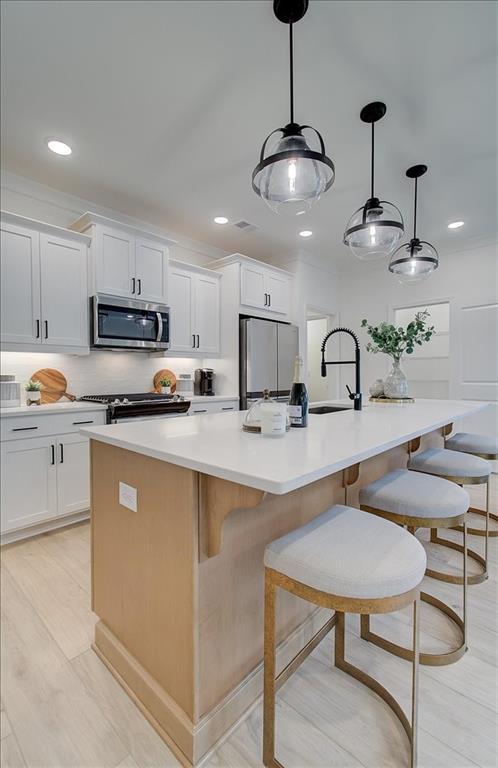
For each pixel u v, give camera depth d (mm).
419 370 5586
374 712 1189
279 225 3750
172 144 2420
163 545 1130
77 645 1490
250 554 1201
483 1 1495
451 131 2305
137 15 1550
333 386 5352
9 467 2330
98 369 3387
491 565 2094
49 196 2979
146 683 1188
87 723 1154
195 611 1032
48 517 2496
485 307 4148
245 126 2248
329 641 1517
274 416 1285
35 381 2896
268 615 1002
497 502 3043
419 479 1570
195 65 1804
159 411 3158
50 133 2301
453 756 1045
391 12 1541
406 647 1459
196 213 3447
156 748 1081
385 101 2051
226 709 1119
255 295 4188
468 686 1281
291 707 1206
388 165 2678
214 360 4270
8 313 2512
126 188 2975
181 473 1056
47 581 1954
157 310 3367
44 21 1572
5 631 1572
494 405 4090
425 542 2377
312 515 1479
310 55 1748
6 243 2504
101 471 1435
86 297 2939
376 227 2180
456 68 1824
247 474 827
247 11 1532
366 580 856
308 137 2357
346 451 1063
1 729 1133
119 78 1878
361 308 5191
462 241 4223
